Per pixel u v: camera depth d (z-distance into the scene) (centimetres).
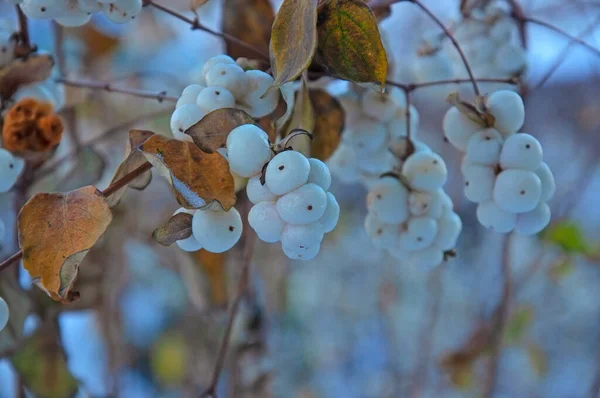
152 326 94
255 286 65
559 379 94
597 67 73
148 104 70
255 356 62
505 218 47
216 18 76
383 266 100
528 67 55
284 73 44
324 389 97
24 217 44
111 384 67
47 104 50
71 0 47
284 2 45
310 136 44
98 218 44
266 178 43
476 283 92
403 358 94
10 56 50
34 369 56
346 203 98
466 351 71
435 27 71
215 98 45
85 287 59
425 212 48
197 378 78
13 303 54
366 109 51
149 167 45
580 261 88
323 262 105
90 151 56
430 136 85
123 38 73
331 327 103
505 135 47
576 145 89
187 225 45
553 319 95
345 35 46
